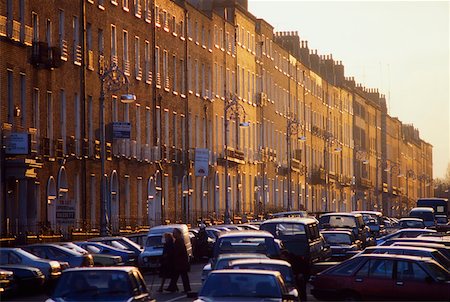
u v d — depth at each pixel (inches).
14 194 2743.6
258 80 5521.7
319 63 7377.0
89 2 3277.6
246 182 5177.2
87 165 3206.2
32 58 2824.8
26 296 1916.8
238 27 5177.2
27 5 2812.5
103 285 1173.1
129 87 3624.5
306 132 6633.9
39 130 2888.8
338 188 7509.8
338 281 1571.1
